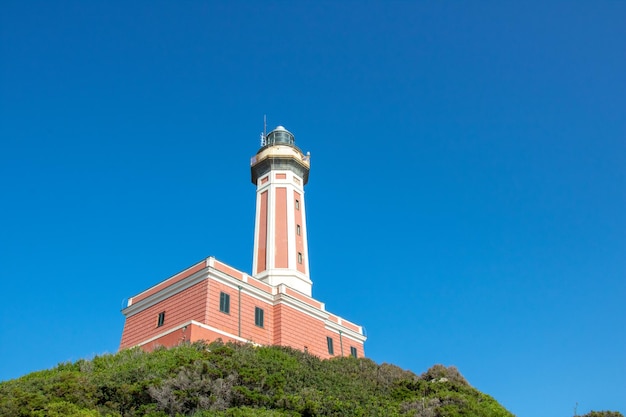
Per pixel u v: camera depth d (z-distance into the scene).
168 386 30.34
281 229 58.38
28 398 27.16
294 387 34.81
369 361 48.47
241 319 47.00
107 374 33.41
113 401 29.73
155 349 41.41
